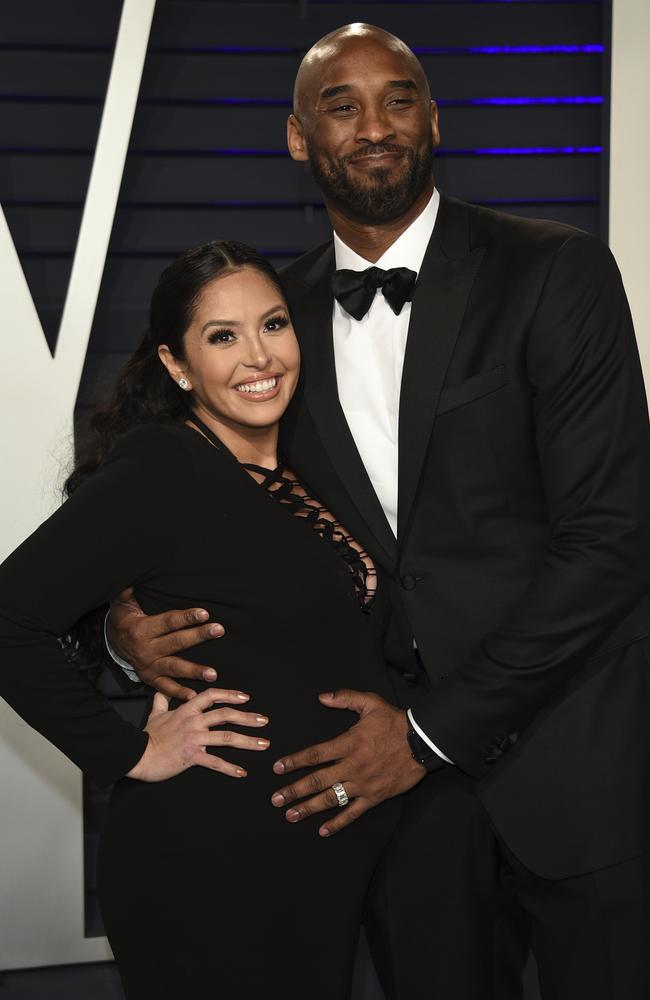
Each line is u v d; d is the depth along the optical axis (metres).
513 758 1.74
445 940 1.83
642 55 2.42
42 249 2.49
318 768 1.63
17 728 2.46
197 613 1.59
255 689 1.60
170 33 2.48
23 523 2.41
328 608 1.64
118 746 1.58
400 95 1.75
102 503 1.54
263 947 1.58
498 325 1.72
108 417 1.80
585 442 1.66
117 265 2.52
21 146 2.46
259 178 2.54
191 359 1.69
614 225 2.46
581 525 1.66
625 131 2.44
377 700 1.65
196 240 2.54
